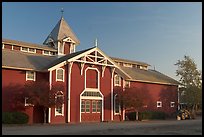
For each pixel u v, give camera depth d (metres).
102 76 46.69
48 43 59.88
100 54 46.50
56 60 44.81
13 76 38.66
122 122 43.22
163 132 26.31
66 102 41.91
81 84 43.84
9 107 37.75
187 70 71.81
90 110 44.66
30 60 43.19
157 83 58.12
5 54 42.19
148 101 55.47
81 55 43.75
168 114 59.06
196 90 69.94
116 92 48.34
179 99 69.00
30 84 37.75
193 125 35.44
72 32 60.22
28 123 37.91
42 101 36.94
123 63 64.50
